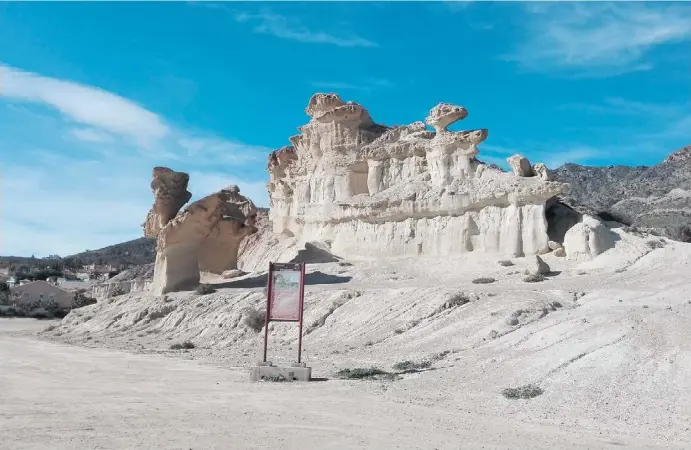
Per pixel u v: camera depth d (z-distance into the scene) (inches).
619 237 1752.0
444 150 2135.8
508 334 983.6
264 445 487.8
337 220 2340.1
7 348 1444.4
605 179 5826.8
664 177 5305.1
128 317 1887.3
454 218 2005.4
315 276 1908.2
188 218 2003.0
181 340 1552.7
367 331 1269.7
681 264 1513.3
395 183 2278.5
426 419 600.4
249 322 1486.2
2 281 4749.0
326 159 2480.3
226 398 720.3
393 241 2118.6
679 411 601.6
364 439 515.5
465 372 823.7
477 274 1686.8
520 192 1861.5
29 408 645.9
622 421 589.6
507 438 528.1
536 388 702.5
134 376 936.3
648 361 725.9
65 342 1648.6
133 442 487.2
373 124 2524.6
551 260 1739.7
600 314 979.3
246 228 2303.2
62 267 7180.1
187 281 2037.4
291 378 862.5
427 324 1193.4
